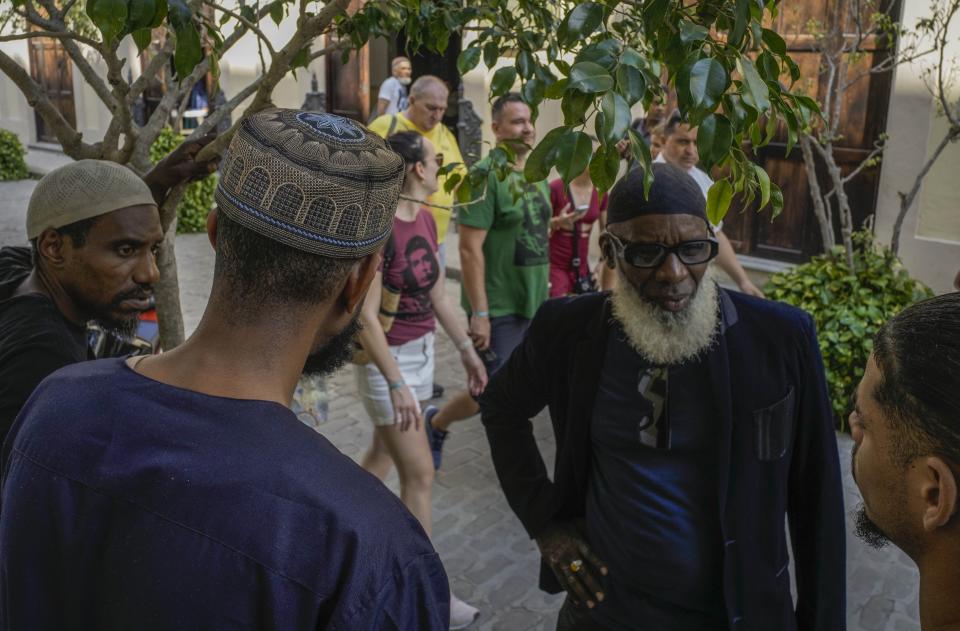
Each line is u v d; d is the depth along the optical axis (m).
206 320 1.08
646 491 1.87
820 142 5.29
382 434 3.23
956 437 0.85
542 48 1.99
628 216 1.77
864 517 1.08
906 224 6.24
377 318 3.11
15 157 15.20
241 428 1.01
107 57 1.74
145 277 1.83
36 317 1.70
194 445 1.00
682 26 1.19
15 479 1.06
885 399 0.94
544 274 4.25
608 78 1.13
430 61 12.24
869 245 5.57
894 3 5.93
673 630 1.90
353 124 1.09
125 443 1.02
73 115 15.85
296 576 0.95
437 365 6.32
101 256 1.77
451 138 5.47
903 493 0.93
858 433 1.02
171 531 0.97
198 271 8.93
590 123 5.57
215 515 0.96
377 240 1.07
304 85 11.10
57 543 1.01
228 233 1.03
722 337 1.80
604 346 1.94
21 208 12.74
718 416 1.79
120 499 0.99
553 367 2.03
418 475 3.22
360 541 0.97
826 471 1.83
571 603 2.09
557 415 2.07
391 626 0.98
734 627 1.80
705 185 4.23
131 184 1.80
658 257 1.75
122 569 0.98
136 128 2.15
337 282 1.06
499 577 3.68
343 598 0.95
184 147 2.10
